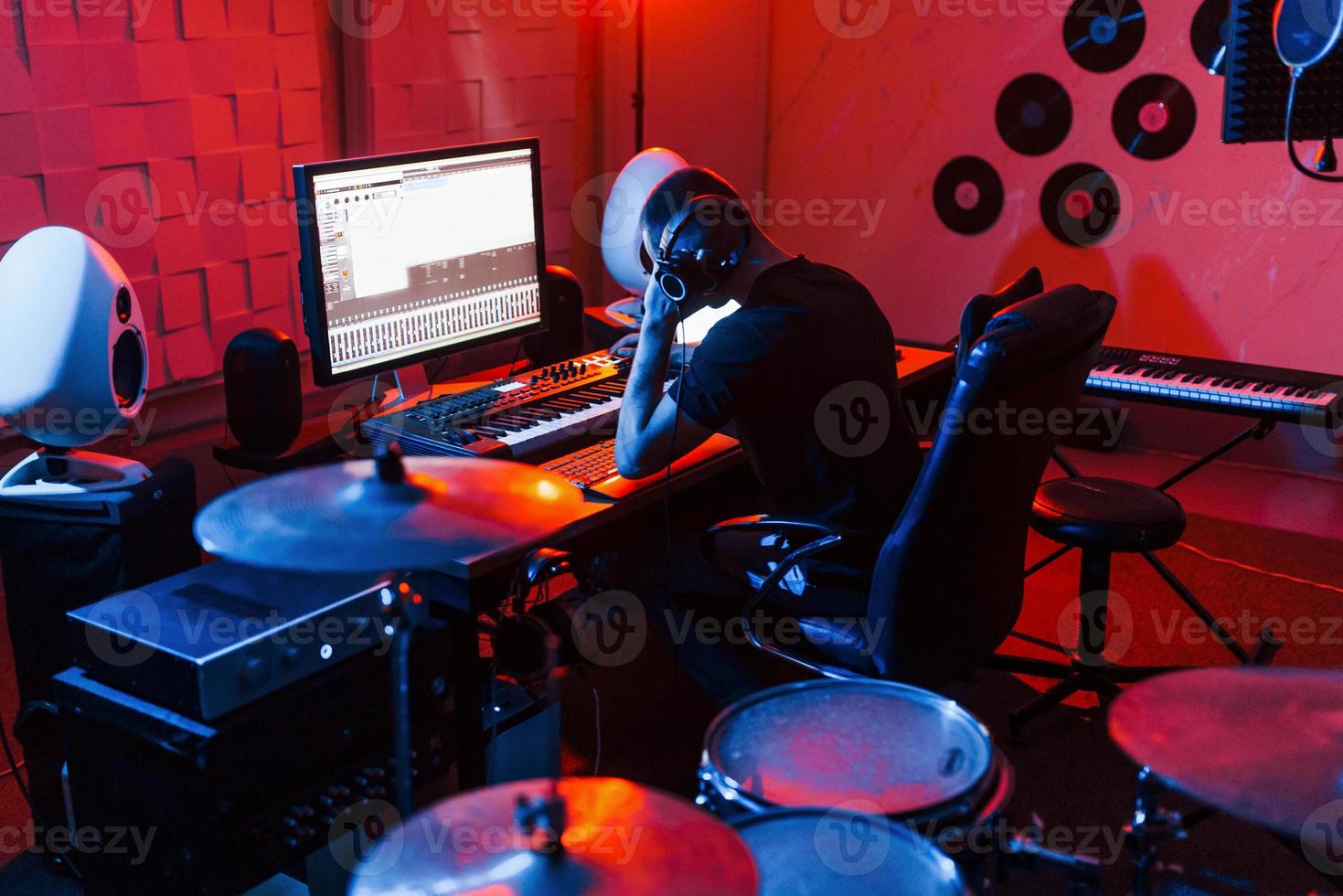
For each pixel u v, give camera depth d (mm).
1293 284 4016
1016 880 2133
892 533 1972
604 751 2576
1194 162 4051
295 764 1859
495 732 2139
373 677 1945
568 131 4246
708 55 4457
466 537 1082
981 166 4379
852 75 4488
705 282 2127
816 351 2088
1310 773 1084
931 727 1419
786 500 2227
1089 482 2713
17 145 2852
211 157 3238
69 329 2084
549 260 4293
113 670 1834
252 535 1088
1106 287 4301
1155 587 3320
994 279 4477
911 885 1164
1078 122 4191
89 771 1903
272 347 2336
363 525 1094
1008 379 1833
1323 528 3721
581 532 2135
